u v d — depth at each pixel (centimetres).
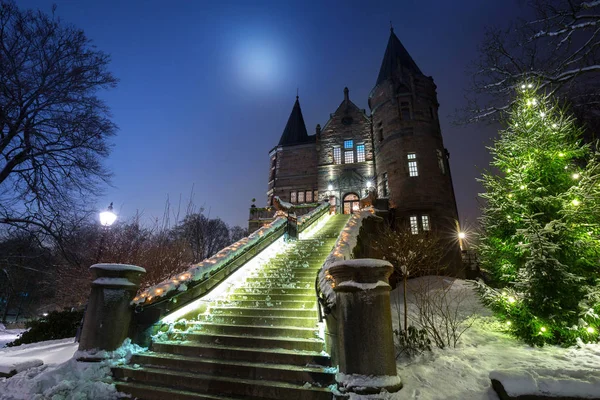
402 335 602
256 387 458
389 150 2686
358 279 473
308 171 3466
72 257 1600
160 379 517
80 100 1655
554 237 649
